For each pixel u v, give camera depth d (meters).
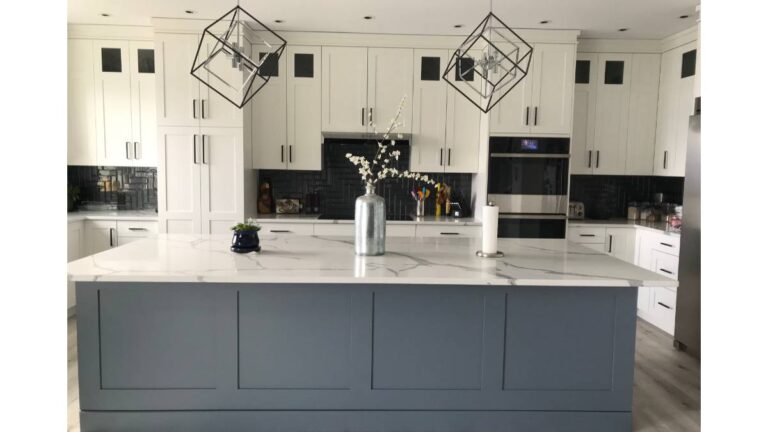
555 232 4.93
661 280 2.34
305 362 2.66
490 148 4.86
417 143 5.12
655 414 2.99
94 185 5.35
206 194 4.80
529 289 2.64
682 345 4.01
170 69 4.66
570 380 2.70
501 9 4.14
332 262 2.65
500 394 2.70
